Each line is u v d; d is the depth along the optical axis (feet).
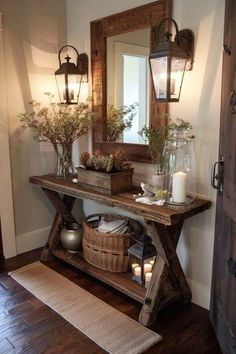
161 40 7.14
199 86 6.69
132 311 7.06
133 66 7.92
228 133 5.47
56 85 9.80
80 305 7.24
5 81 8.71
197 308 7.25
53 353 5.82
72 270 8.84
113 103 8.61
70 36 9.69
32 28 9.08
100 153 8.36
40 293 7.68
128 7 7.82
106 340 6.15
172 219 5.87
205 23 6.40
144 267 7.33
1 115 8.77
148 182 8.10
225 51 5.63
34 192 9.91
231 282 5.33
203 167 6.86
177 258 6.95
